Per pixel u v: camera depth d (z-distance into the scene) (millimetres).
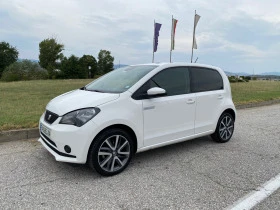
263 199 3445
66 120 3836
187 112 4965
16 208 3111
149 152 5184
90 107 3865
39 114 7137
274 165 4621
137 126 4227
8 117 6648
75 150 3732
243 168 4461
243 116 9453
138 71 4809
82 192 3518
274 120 8758
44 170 4160
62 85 18219
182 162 4680
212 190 3658
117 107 4035
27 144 5371
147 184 3793
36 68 36125
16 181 3775
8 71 34719
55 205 3193
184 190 3643
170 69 4863
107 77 5211
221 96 5723
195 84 5230
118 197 3412
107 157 3998
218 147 5598
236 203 3336
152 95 4336
